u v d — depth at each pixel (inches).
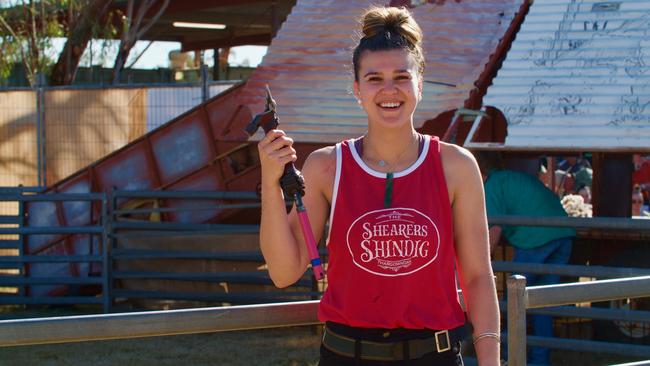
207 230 375.2
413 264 105.9
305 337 329.1
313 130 330.6
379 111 108.9
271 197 108.7
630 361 289.7
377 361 106.9
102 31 728.3
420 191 108.0
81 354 305.7
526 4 335.3
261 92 345.1
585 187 641.6
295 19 363.3
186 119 411.8
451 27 337.1
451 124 295.9
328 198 112.3
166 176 416.2
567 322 297.9
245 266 370.9
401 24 111.0
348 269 107.9
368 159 111.0
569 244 277.7
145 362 293.9
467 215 110.6
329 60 346.0
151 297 382.3
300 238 113.4
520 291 135.9
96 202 424.5
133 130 563.2
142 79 872.3
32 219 427.8
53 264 424.2
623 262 297.6
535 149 277.6
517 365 136.6
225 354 304.0
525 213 271.4
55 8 783.1
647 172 666.8
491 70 322.7
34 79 748.0
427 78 320.8
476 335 109.9
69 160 575.2
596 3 307.1
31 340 109.0
